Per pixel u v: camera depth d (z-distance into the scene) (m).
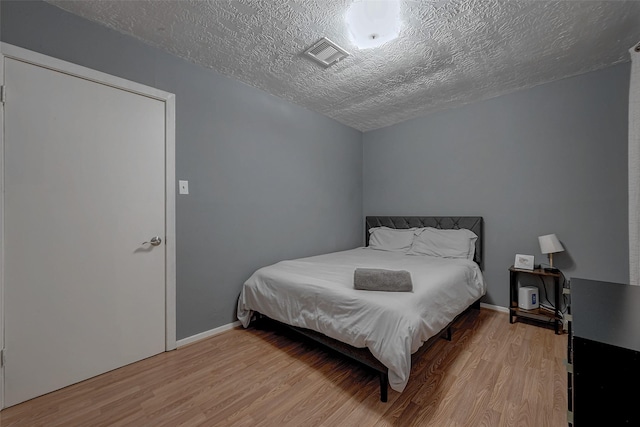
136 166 1.99
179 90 2.21
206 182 2.39
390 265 2.58
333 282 2.01
